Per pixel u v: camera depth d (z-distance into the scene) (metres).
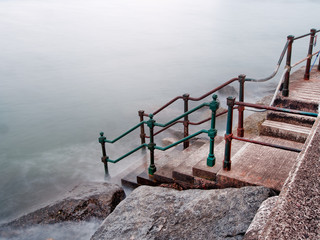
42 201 6.81
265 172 3.70
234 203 3.25
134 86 20.58
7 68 27.53
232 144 4.70
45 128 12.94
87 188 5.48
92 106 16.23
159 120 12.58
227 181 3.70
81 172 8.05
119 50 37.00
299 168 1.87
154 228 3.34
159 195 3.89
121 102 16.75
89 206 4.92
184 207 3.52
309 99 5.11
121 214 3.75
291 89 5.79
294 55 29.02
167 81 21.78
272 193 3.32
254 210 3.08
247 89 17.56
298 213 1.58
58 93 19.31
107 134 11.70
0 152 10.32
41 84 21.81
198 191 3.76
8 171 8.69
